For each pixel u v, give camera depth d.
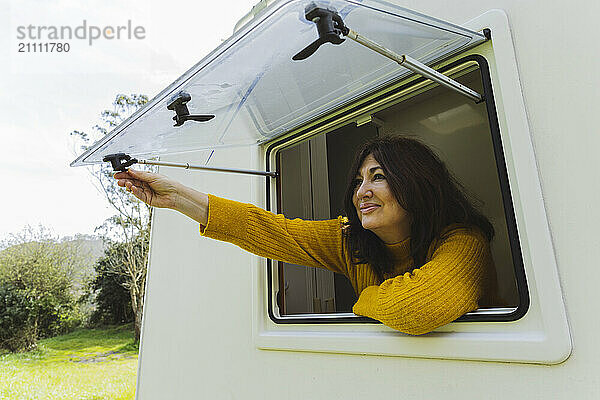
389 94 1.19
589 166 0.79
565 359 0.76
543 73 0.88
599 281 0.75
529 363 0.82
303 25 0.73
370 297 1.01
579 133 0.81
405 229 1.22
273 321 1.45
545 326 0.79
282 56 0.86
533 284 0.83
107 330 9.23
